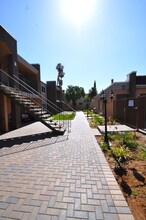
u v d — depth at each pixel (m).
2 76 11.16
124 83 17.45
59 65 33.53
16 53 10.45
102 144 5.66
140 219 2.15
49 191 2.79
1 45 8.72
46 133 8.12
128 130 8.51
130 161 4.23
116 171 3.65
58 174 3.44
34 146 5.66
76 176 3.34
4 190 2.84
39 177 3.31
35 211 2.30
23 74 17.78
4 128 8.73
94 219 2.13
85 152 4.92
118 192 2.74
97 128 9.66
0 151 5.11
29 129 9.57
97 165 3.90
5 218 2.17
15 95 8.57
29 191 2.80
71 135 7.52
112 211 2.27
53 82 25.09
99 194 2.68
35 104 9.49
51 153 4.85
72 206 2.39
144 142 6.09
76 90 43.16
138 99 8.98
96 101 27.66
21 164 4.01
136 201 2.55
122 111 12.66
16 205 2.43
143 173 3.53
